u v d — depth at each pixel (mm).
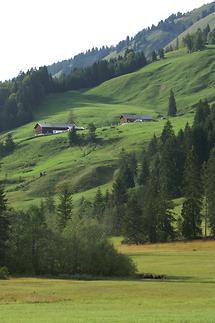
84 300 50531
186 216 151500
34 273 89312
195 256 114250
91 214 173750
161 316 37000
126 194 191625
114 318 35750
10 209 99688
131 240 154000
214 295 53781
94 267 87500
